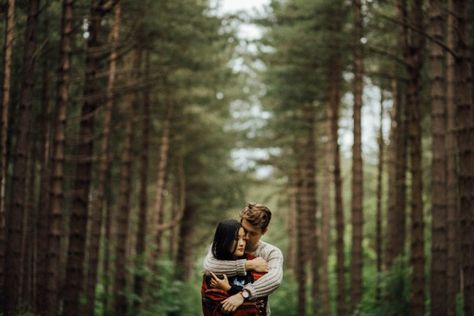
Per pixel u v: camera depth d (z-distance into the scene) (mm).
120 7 12586
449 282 11570
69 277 11352
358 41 12875
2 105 9508
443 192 10055
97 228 15281
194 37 13695
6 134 9641
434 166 10070
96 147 18531
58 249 10430
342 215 16625
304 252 22172
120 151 19688
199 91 21266
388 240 17828
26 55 9406
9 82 9852
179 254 29891
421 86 13359
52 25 11586
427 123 15680
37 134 13836
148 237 24562
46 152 14188
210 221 29891
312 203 21984
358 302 15180
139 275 17969
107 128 15500
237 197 28781
